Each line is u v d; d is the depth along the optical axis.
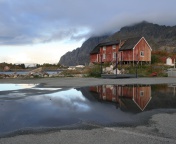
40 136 7.52
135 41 53.00
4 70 115.12
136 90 20.62
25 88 22.61
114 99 15.51
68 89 21.67
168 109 11.94
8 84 27.81
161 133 7.68
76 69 54.09
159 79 33.62
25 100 14.96
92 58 67.00
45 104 13.54
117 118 9.99
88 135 7.54
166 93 18.41
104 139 7.11
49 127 8.63
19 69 124.31
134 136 7.36
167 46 158.25
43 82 30.11
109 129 8.24
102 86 24.47
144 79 33.69
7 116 10.45
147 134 7.57
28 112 11.29
